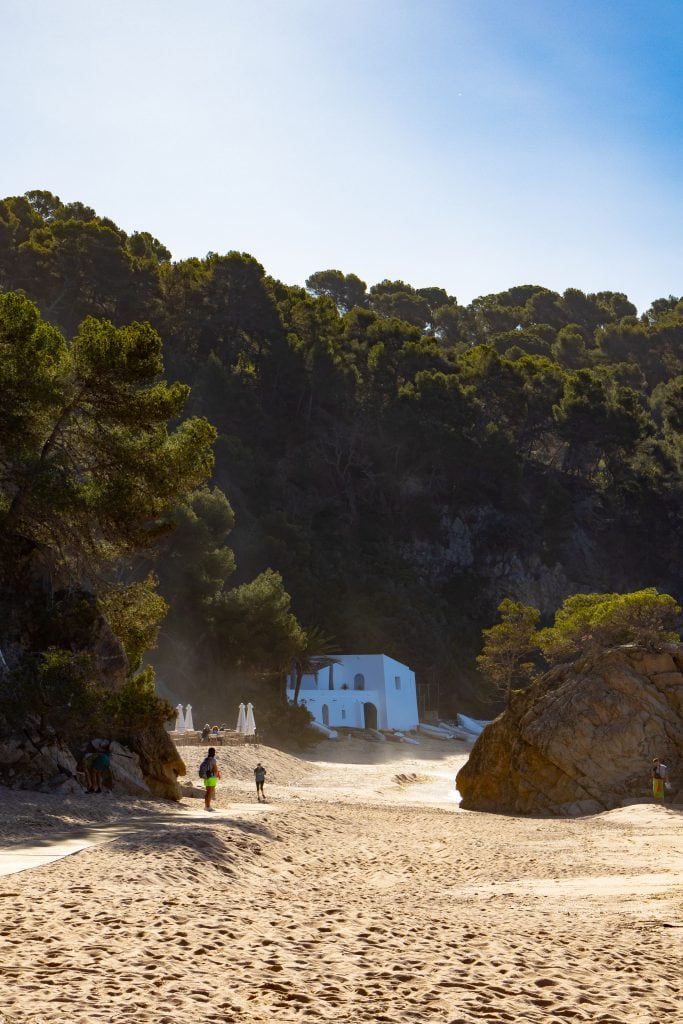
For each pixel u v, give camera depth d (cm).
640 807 4184
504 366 16388
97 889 1370
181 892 1446
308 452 14788
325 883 1966
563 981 961
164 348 13550
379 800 5219
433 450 15062
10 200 13938
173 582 9381
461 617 14662
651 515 16188
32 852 1792
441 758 9919
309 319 15500
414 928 1280
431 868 2364
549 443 17175
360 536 14638
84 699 3238
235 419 13875
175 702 9225
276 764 6475
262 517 12725
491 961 1040
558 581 15425
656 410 19100
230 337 14762
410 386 15512
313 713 10669
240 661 9675
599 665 4800
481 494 15688
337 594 12738
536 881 2070
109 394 3791
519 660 13400
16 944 945
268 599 9775
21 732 3178
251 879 1834
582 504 16262
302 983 881
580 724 4609
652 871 2186
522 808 4631
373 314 17212
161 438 4003
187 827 2391
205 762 3347
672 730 4591
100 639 3722
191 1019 727
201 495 10250
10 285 12344
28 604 3653
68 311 12406
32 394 3556
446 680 13375
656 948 1169
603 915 1477
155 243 16125
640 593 7262
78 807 2764
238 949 1020
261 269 14888
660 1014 848
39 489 3453
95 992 774
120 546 4094
